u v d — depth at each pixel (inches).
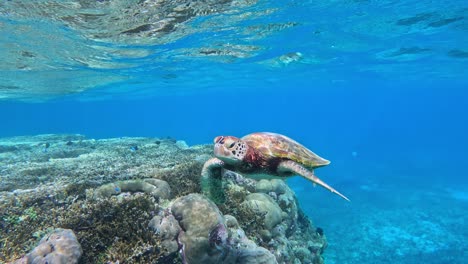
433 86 2292.1
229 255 255.4
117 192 323.0
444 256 558.6
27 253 241.9
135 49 781.9
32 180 466.3
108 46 734.5
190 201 271.6
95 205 280.8
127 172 446.6
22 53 769.6
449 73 1491.1
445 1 536.7
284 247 369.4
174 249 256.1
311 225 562.6
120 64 957.2
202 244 248.1
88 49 756.0
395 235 650.8
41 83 1227.9
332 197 947.3
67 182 414.9
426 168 1456.7
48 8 487.5
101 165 547.5
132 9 510.6
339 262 547.8
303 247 437.1
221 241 254.7
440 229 673.0
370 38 780.0
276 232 377.4
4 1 458.3
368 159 1849.2
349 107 6860.2
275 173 228.8
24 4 470.6
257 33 720.3
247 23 639.1
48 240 228.2
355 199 924.6
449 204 848.9
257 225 357.4
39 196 343.0
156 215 278.5
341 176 1294.3
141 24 590.6
